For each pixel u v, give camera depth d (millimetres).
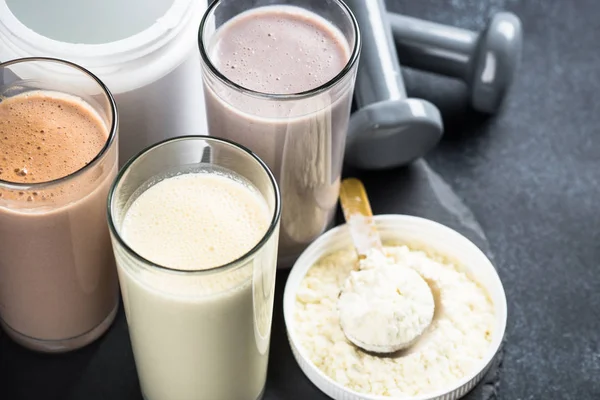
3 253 614
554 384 687
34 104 615
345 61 633
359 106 729
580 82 824
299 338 665
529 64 833
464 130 795
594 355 699
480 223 752
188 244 573
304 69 629
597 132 799
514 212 758
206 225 581
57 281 629
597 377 690
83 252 620
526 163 781
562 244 745
